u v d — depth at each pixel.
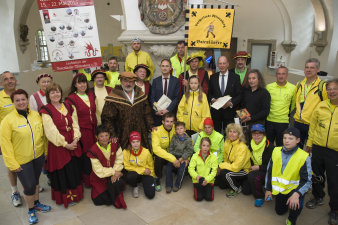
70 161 3.34
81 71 4.78
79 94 3.66
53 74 10.37
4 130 2.84
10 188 3.90
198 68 4.65
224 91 4.29
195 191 3.54
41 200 3.57
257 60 12.15
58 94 3.20
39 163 3.16
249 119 3.87
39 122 3.09
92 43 4.30
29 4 8.13
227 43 4.36
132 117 3.72
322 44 10.30
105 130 3.29
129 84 3.63
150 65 5.19
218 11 4.28
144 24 5.38
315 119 3.10
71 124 3.31
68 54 4.22
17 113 2.92
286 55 11.71
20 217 3.22
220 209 3.34
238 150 3.58
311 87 3.48
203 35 4.38
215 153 3.64
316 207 3.36
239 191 3.68
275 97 3.88
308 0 11.01
